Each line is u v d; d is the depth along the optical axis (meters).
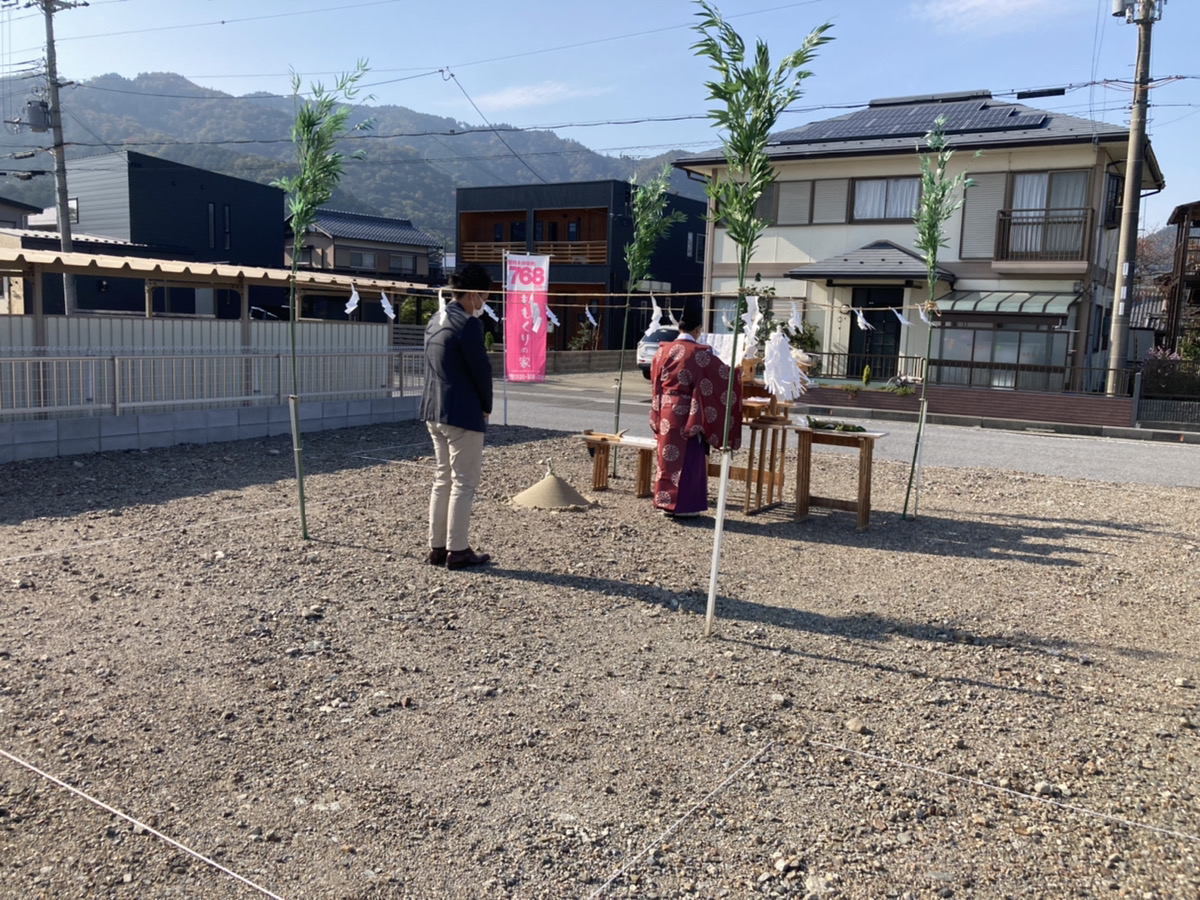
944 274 20.73
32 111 20.94
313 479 8.48
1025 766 3.36
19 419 8.73
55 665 3.96
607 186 33.50
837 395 20.02
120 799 2.93
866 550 6.73
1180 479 11.06
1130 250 18.11
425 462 9.62
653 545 6.55
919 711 3.84
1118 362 18.33
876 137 22.67
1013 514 8.34
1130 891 2.60
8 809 2.85
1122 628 5.05
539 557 6.04
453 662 4.20
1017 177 20.66
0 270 10.45
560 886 2.58
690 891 2.57
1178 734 3.67
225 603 4.86
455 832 2.82
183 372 10.20
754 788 3.15
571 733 3.52
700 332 7.26
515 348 12.81
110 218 31.59
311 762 3.22
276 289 31.94
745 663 4.34
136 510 6.94
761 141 4.39
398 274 41.62
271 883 2.54
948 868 2.70
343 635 4.47
